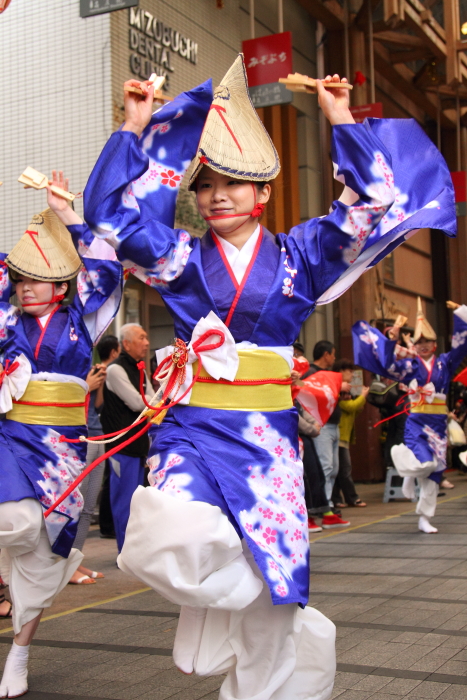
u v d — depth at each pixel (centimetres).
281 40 816
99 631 389
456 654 333
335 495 932
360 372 976
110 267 327
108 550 659
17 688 295
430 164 277
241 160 238
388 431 998
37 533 308
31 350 335
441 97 1579
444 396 701
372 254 265
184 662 216
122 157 235
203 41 966
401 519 805
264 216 271
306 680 226
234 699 215
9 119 862
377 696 285
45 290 344
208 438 224
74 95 830
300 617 228
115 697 292
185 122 267
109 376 557
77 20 829
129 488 560
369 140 243
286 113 1180
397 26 1228
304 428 679
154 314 927
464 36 1224
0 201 864
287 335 240
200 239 251
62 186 323
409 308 1554
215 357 229
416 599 436
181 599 196
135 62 847
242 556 211
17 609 304
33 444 323
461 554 580
